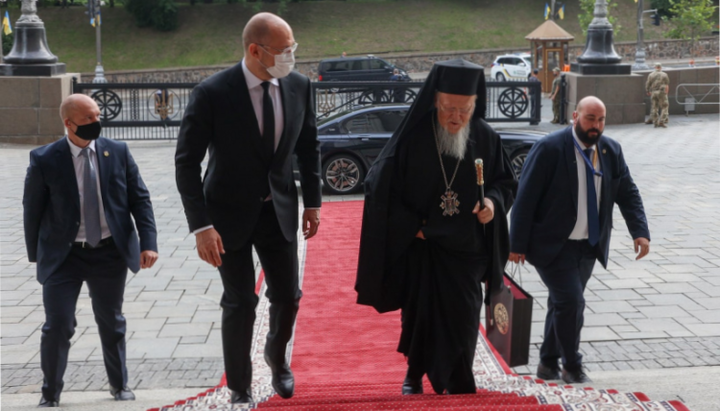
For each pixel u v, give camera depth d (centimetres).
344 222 1029
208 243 346
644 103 2059
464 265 387
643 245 481
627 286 731
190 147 345
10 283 768
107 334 467
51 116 1820
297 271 379
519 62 3712
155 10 4709
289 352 570
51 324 443
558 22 5159
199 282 768
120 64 4447
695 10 3878
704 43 4812
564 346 479
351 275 777
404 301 401
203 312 680
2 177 1384
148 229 464
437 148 378
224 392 432
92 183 445
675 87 2241
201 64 4478
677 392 369
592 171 470
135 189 464
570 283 475
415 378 407
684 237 913
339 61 3659
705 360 554
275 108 351
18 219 1061
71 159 442
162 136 2006
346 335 606
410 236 383
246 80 345
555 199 471
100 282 454
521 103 2061
